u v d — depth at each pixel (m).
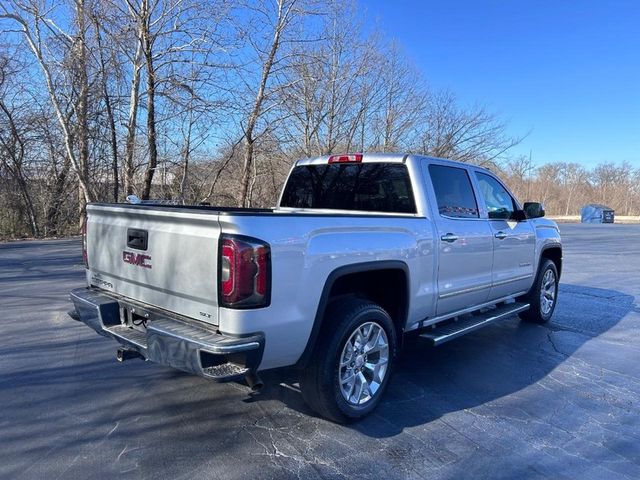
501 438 3.36
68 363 4.54
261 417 3.56
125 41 14.03
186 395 3.90
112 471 2.84
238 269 2.79
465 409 3.81
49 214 17.59
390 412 3.71
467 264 4.65
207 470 2.87
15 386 4.02
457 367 4.75
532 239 5.87
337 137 18.78
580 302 7.99
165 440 3.21
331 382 3.30
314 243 3.16
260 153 17.44
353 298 3.59
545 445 3.28
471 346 5.45
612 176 85.19
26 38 14.51
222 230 2.85
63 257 11.44
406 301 3.95
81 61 14.51
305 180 5.39
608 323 6.59
